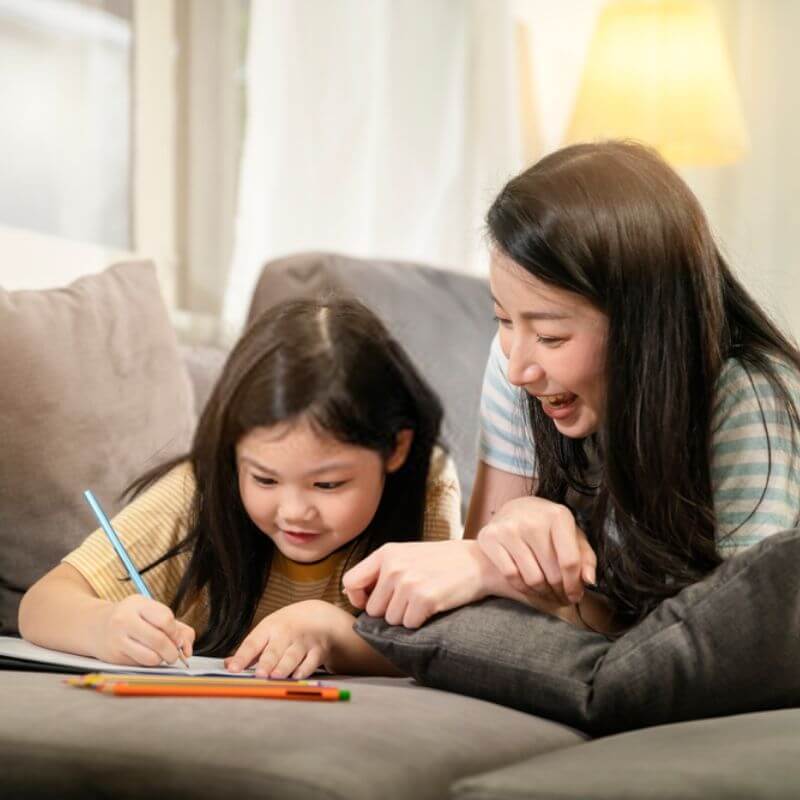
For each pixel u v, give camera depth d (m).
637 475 1.33
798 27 4.04
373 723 1.01
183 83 2.81
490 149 3.47
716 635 1.18
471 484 2.17
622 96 3.57
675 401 1.33
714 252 1.39
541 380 1.34
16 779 0.95
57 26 2.53
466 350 2.33
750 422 1.37
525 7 3.86
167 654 1.29
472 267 3.46
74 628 1.37
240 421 1.34
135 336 1.92
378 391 1.38
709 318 1.35
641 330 1.32
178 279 2.82
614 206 1.30
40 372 1.74
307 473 1.34
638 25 3.58
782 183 4.05
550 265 1.28
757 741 1.02
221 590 1.49
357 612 1.53
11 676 1.23
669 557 1.33
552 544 1.30
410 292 2.36
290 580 1.54
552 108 3.95
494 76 3.48
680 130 3.57
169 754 0.92
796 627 1.19
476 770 0.99
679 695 1.19
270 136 2.94
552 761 0.97
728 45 4.05
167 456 1.86
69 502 1.73
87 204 2.60
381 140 3.18
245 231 2.88
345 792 0.86
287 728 0.96
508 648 1.22
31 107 2.48
